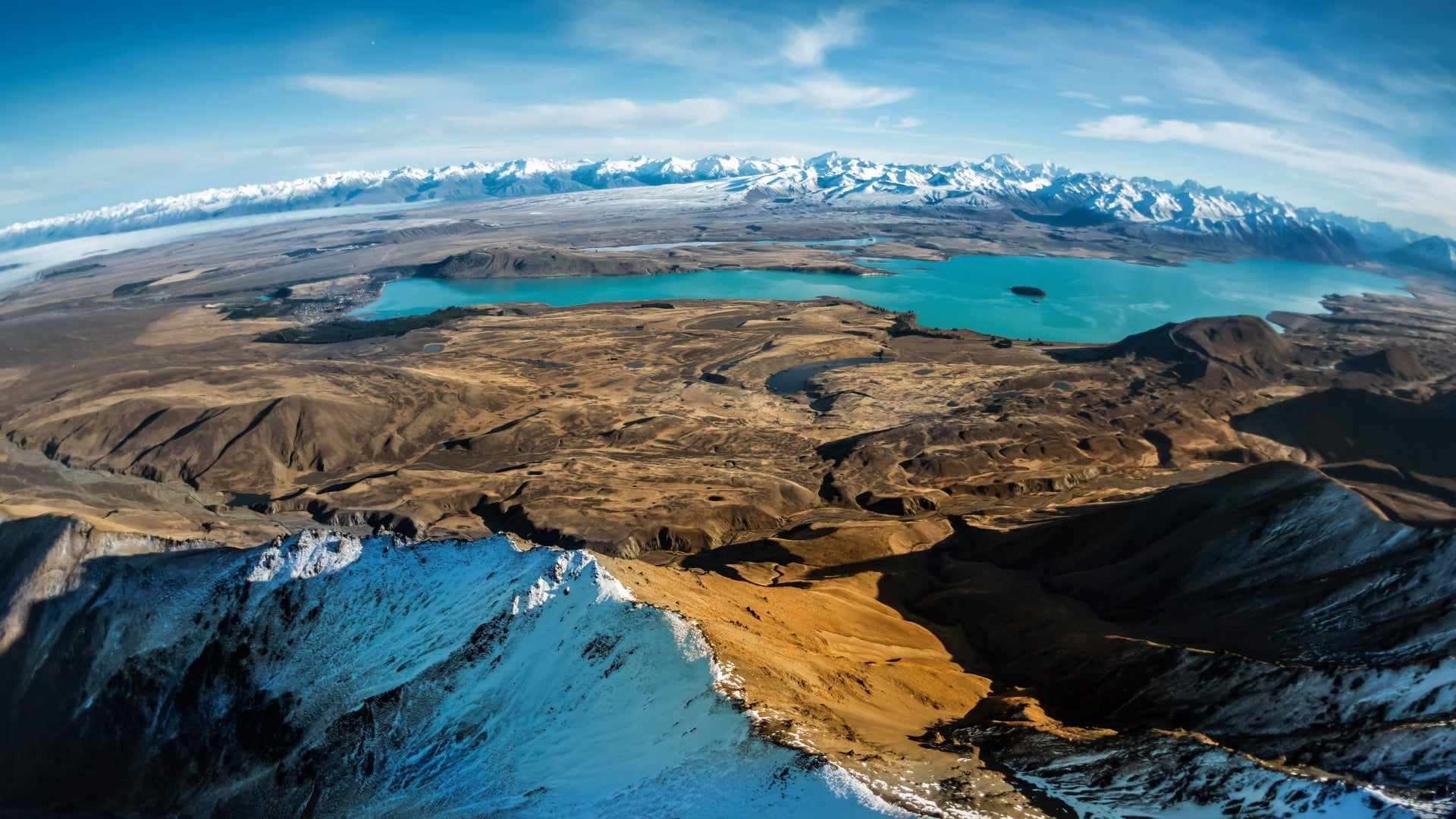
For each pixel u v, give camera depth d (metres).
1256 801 53.41
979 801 50.50
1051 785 55.75
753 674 62.31
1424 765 59.62
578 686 67.25
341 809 67.06
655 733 59.25
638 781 55.94
